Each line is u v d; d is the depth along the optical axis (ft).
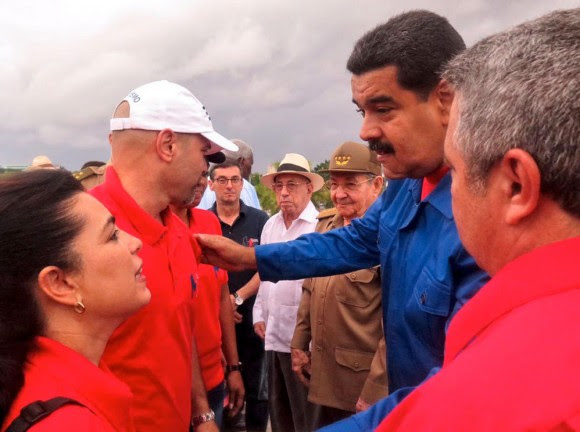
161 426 6.16
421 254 5.60
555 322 2.36
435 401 2.46
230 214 15.47
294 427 12.64
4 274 3.70
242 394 10.74
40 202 3.87
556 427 2.07
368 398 8.90
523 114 2.55
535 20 2.79
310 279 11.16
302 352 11.27
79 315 4.09
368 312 9.72
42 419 3.38
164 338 6.12
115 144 6.33
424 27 5.21
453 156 3.02
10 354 3.67
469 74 2.89
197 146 6.47
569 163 2.46
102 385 3.89
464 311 2.89
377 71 5.24
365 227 7.22
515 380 2.26
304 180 14.05
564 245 2.57
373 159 11.04
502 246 2.83
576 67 2.49
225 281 10.54
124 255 4.26
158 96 6.25
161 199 6.36
